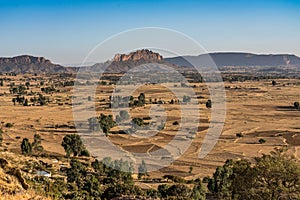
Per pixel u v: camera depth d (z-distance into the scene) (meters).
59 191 32.22
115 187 37.19
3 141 95.19
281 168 34.78
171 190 45.59
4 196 18.77
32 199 19.61
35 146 82.44
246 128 112.88
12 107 163.00
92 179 45.09
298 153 82.00
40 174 47.12
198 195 45.84
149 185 51.34
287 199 34.81
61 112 146.50
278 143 94.88
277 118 134.38
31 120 129.00
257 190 35.75
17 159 56.88
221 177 49.41
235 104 165.25
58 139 97.88
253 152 82.38
